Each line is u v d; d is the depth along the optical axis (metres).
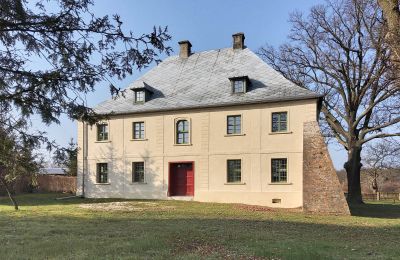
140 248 9.84
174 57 37.84
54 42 5.79
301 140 27.89
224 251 9.66
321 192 25.23
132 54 6.01
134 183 33.00
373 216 24.88
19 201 31.08
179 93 33.47
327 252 9.50
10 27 5.45
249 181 29.20
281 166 28.58
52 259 8.59
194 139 31.28
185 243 10.84
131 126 33.56
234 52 35.47
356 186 38.22
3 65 5.82
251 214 22.19
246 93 30.45
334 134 41.56
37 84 5.87
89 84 6.09
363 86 38.69
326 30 39.59
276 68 42.69
